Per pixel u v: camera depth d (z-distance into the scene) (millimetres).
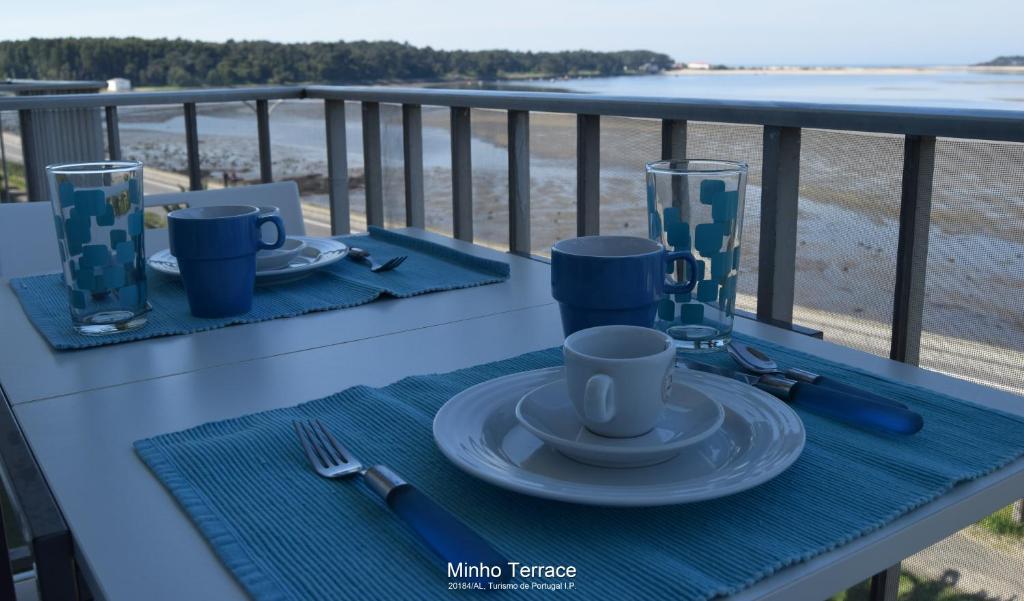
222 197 1709
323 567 506
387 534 544
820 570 500
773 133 1403
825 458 636
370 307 1102
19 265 1551
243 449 667
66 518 575
